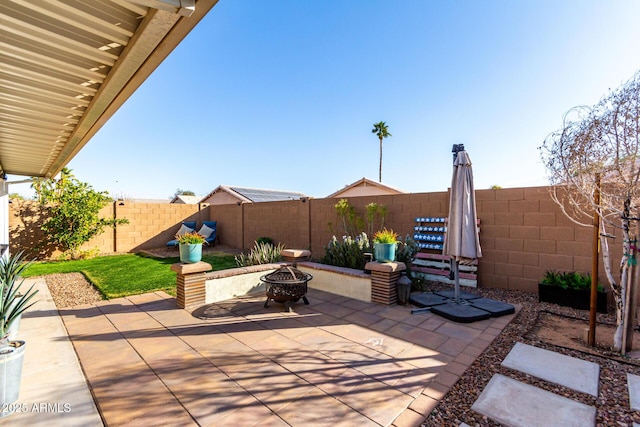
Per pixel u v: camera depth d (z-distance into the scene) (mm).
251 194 20391
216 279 5301
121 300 5340
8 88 2848
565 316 4414
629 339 3248
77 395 2543
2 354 2312
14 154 5574
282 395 2529
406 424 2176
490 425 2162
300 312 4680
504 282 5824
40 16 1859
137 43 2008
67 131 4195
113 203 11836
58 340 3656
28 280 7047
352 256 6406
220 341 3625
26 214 9953
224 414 2291
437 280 6461
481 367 2998
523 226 5609
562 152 3430
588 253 4969
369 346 3475
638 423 2156
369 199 8008
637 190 3082
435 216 6793
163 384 2703
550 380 2736
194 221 13961
